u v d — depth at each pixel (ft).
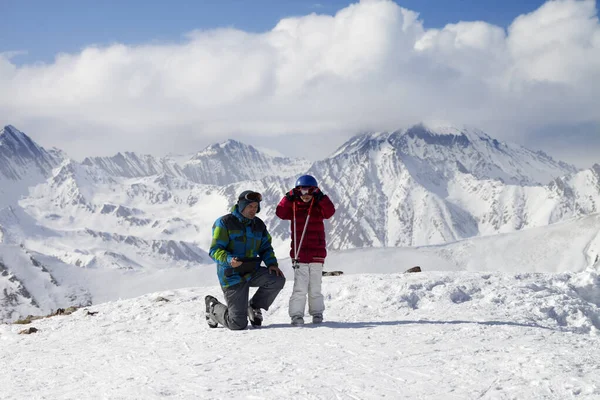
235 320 31.30
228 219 31.40
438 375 18.62
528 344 21.85
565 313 34.30
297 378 19.54
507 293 37.86
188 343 28.81
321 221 32.09
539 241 546.67
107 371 23.93
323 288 42.86
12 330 42.78
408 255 394.73
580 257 515.91
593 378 16.42
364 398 16.90
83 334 37.58
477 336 24.40
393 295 38.42
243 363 22.61
